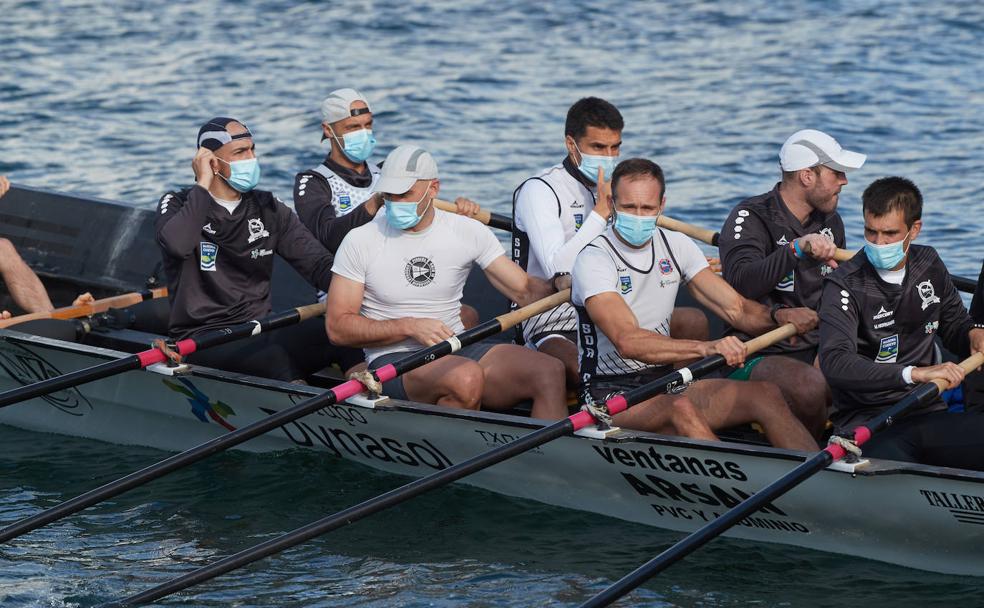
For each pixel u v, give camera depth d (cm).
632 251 2239
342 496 2433
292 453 2608
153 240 3275
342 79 5791
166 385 2617
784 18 6825
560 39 6512
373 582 2088
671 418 2219
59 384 2364
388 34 6600
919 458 2156
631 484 2269
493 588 2059
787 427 2194
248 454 2644
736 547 2214
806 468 1981
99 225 3347
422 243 2369
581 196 2578
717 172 4494
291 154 4778
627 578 1856
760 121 5081
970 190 4188
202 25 6806
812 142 2366
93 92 5619
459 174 4534
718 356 2184
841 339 2150
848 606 1998
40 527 2142
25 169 4625
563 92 5594
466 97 5512
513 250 2650
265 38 6538
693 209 4122
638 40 6481
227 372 2495
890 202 2073
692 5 7188
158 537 2278
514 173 4541
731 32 6594
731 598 2030
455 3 7262
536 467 2353
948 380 2075
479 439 2317
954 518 2012
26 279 2964
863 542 2131
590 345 2297
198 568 2020
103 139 4981
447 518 2338
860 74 5697
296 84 5712
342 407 2434
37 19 6950
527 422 2212
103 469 2619
